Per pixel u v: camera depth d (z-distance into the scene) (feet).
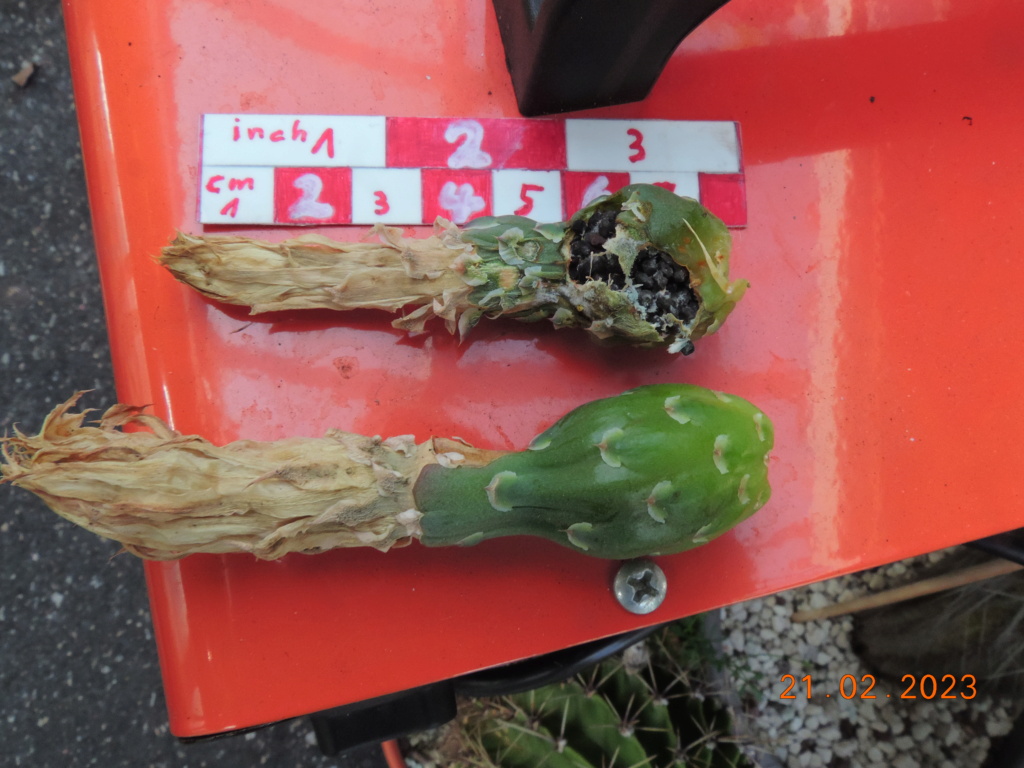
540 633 0.35
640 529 0.29
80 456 0.27
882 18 0.40
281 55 0.36
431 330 0.35
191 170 0.35
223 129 0.35
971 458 0.38
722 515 0.30
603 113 0.38
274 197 0.35
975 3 0.40
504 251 0.32
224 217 0.35
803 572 0.37
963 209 0.39
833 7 0.40
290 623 0.34
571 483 0.29
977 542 0.40
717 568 0.36
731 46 0.39
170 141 0.35
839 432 0.38
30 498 0.51
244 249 0.32
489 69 0.37
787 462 0.37
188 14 0.36
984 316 0.39
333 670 0.34
